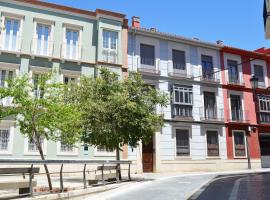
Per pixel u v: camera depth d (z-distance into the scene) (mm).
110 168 13445
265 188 12594
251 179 17031
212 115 26953
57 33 21484
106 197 10055
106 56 22484
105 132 14414
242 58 29547
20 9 20641
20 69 19875
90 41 22469
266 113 29547
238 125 27734
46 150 19500
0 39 19703
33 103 9906
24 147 19016
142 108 15242
